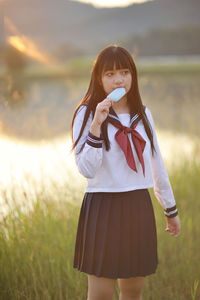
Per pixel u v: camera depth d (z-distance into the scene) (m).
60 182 3.70
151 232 1.80
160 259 2.83
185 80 19.52
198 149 5.13
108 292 1.77
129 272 1.73
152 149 1.87
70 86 7.50
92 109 1.76
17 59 15.01
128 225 1.73
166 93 9.23
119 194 1.73
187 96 7.93
